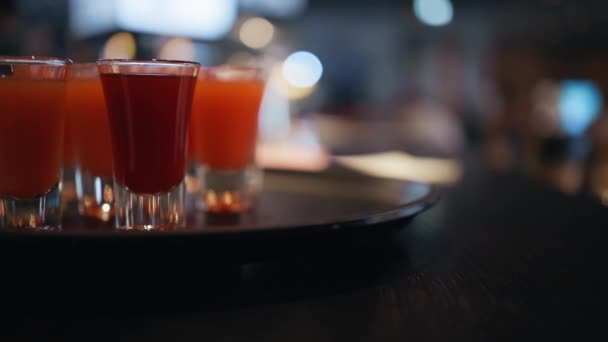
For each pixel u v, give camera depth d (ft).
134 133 1.18
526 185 2.35
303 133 4.91
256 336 0.89
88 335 0.89
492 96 10.87
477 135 9.39
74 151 1.48
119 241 0.99
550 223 1.58
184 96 1.20
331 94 11.95
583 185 3.95
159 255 1.01
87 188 1.39
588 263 1.22
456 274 1.14
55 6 5.90
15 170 1.18
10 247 0.99
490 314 0.97
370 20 11.85
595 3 10.89
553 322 0.94
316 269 1.16
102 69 1.19
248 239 1.03
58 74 1.20
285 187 1.87
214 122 1.50
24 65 1.16
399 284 1.09
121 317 0.95
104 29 5.63
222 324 0.93
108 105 1.19
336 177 1.98
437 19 10.11
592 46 11.45
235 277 1.11
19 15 5.52
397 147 4.22
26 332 0.90
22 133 1.17
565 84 10.36
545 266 1.20
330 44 11.89
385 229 1.19
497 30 11.84
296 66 10.27
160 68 1.16
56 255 0.99
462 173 2.81
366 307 0.99
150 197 1.19
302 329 0.91
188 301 1.00
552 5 11.32
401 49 12.03
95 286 1.06
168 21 5.80
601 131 5.16
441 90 11.85
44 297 1.01
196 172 1.63
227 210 1.53
